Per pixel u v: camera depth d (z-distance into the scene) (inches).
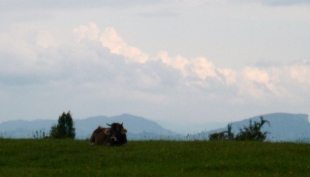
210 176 1550.2
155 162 1752.0
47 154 1899.6
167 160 1776.6
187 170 1651.1
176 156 1814.7
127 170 1638.8
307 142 2156.7
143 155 1838.1
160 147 1983.3
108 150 1943.9
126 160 1787.6
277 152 1850.4
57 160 1806.1
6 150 1945.1
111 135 2044.8
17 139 2279.8
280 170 1641.2
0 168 1691.7
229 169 1657.2
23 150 1955.0
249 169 1654.8
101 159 1800.0
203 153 1851.6
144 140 2274.9
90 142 2134.6
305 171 1633.9
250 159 1756.9
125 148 1984.5
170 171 1628.9
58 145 2050.9
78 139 2343.8
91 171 1627.7
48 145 2046.0
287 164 1690.5
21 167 1720.0
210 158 1786.4
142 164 1727.4
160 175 1568.7
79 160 1802.4
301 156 1807.3
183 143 2091.5
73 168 1686.8
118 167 1694.1
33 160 1830.7
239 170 1644.9
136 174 1579.7
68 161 1795.0
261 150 1875.0
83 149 1978.3
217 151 1883.6
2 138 2343.8
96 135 2111.2
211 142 2111.2
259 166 1676.9
